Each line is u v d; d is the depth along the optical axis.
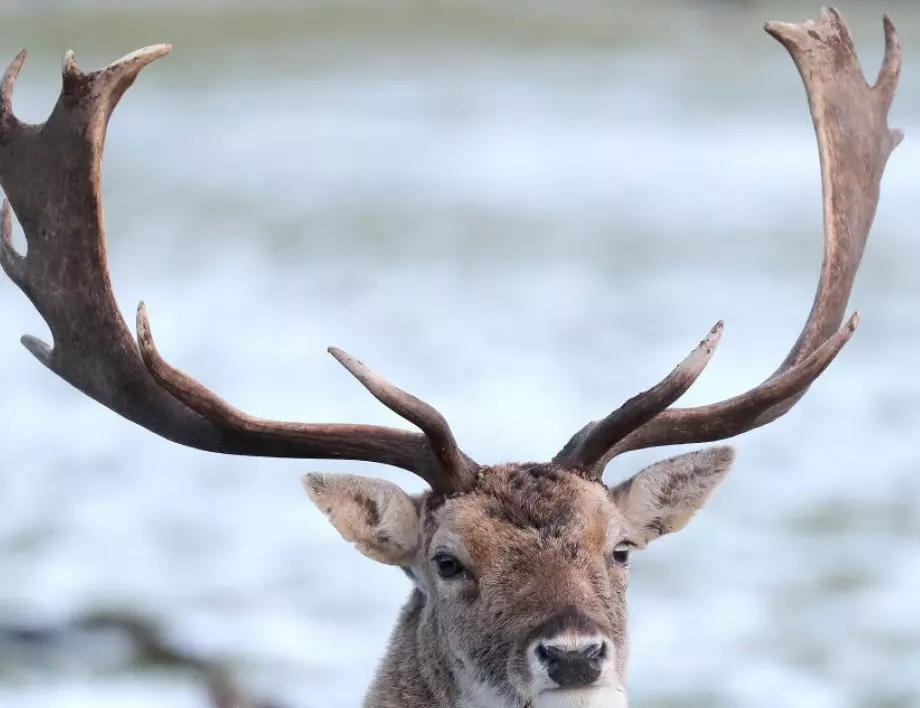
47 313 13.32
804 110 74.81
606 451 13.18
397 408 12.58
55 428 33.94
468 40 94.88
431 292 45.91
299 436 13.16
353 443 13.21
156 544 26.45
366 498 13.20
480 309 43.66
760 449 31.92
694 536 27.11
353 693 20.03
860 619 23.20
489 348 38.97
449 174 63.94
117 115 76.94
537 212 57.03
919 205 55.69
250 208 58.41
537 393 34.31
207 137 71.88
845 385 36.44
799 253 50.31
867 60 72.94
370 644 21.91
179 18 96.50
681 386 12.62
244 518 28.03
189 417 13.27
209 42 91.69
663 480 13.65
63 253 13.17
